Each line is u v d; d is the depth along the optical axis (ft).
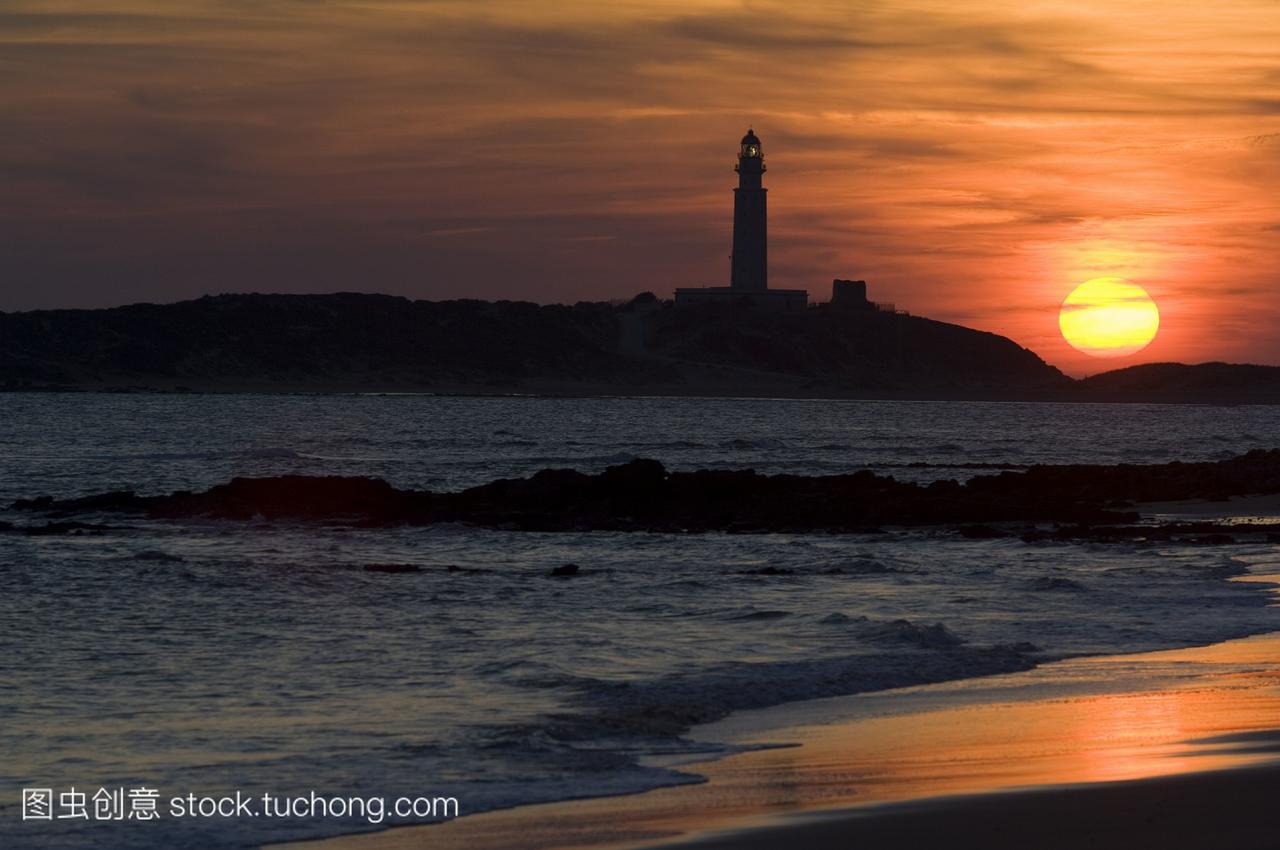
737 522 459.73
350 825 116.37
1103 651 203.31
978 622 232.53
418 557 371.97
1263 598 261.65
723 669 187.62
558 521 464.24
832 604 258.98
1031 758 130.93
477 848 108.27
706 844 104.12
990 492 551.18
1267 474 620.49
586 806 119.75
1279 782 114.73
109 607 262.47
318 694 175.22
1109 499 543.39
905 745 140.26
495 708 164.86
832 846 102.01
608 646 210.79
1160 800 110.01
